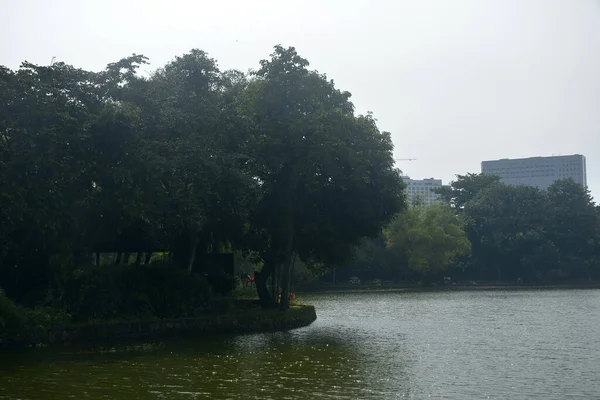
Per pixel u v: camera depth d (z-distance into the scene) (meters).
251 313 35.00
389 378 18.58
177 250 37.28
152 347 26.45
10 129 27.50
